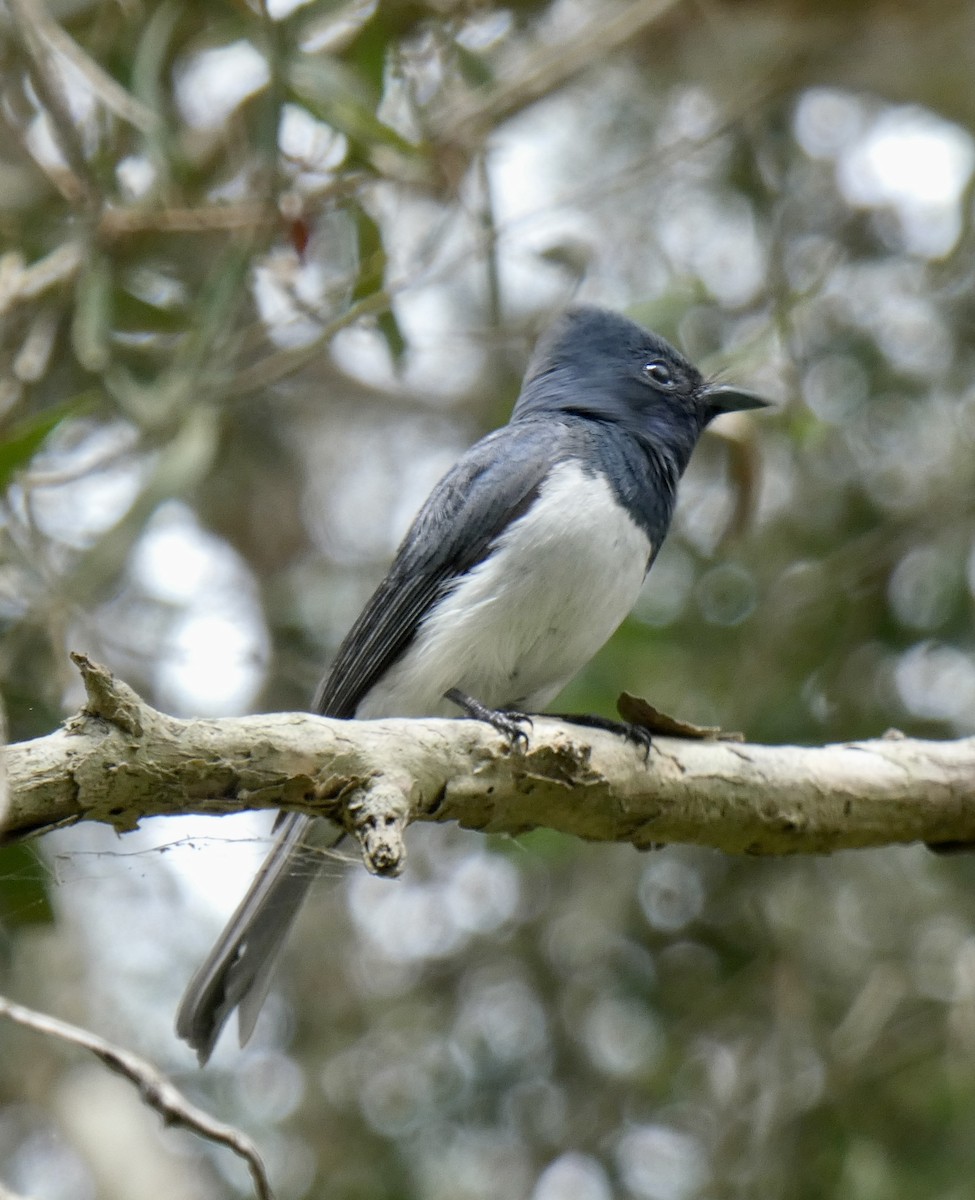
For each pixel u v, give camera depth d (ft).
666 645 38.22
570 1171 36.32
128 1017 40.19
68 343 37.06
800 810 24.64
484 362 47.42
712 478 40.86
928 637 38.55
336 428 48.78
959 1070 34.47
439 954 40.14
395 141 31.83
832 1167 33.91
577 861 38.91
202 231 35.47
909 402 39.93
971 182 39.01
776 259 39.50
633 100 44.14
